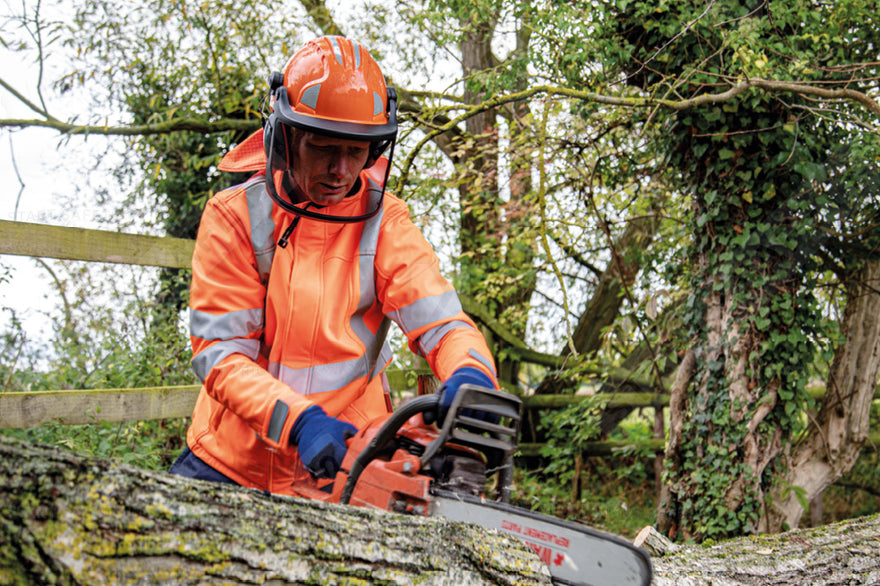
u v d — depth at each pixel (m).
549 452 5.88
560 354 6.92
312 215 1.48
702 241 4.38
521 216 5.60
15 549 0.87
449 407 1.27
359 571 1.11
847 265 4.41
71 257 3.00
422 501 1.29
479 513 1.29
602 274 6.78
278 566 1.04
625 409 6.08
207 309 1.49
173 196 6.75
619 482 6.46
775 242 4.15
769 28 3.98
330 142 1.36
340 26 5.99
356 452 1.33
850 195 4.09
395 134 1.45
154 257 3.31
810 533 2.42
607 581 1.17
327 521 1.13
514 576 1.22
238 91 5.81
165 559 0.96
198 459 1.60
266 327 1.54
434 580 1.16
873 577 2.12
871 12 3.86
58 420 2.76
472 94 5.96
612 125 4.61
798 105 3.82
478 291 6.32
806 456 4.64
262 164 1.56
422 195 5.54
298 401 1.33
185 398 3.17
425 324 1.53
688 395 4.54
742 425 4.23
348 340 1.57
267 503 1.10
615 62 4.17
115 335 4.38
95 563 0.91
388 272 1.58
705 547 2.30
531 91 3.84
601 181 5.17
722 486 4.24
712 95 3.80
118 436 3.13
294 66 1.42
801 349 4.23
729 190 4.23
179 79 5.82
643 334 5.05
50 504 0.90
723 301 4.38
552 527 1.25
